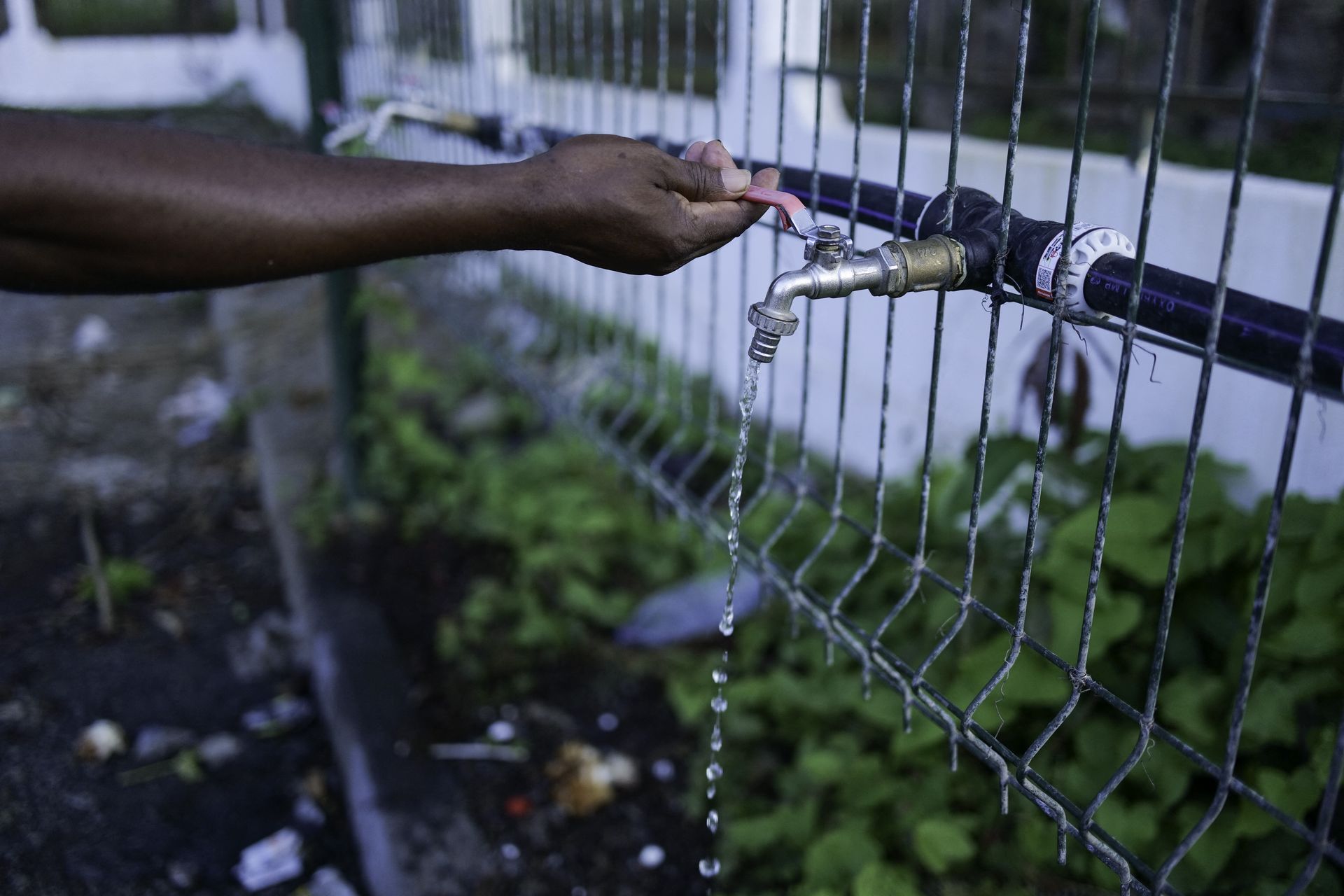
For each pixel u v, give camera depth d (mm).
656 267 1175
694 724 2482
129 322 5695
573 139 1117
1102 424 2531
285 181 999
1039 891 1790
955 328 2963
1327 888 1570
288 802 2475
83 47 10539
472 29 4129
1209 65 4156
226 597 3271
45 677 2848
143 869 2240
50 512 3707
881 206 1375
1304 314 917
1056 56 4453
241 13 11008
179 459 4141
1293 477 2188
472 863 2133
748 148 1694
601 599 2885
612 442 2594
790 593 1669
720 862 2080
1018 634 1224
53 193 923
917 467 2910
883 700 2139
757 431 3627
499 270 4289
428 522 3367
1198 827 1049
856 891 1771
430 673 2715
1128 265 1042
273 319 5254
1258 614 971
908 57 1258
